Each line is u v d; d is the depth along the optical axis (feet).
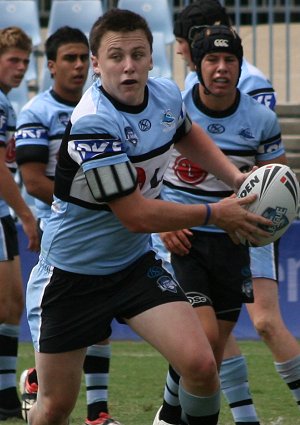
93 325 43.16
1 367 63.21
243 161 53.21
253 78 60.18
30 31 116.16
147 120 41.81
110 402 66.90
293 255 92.63
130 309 42.75
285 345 53.67
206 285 51.52
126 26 40.57
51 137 61.72
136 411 64.13
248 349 88.17
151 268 43.47
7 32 66.49
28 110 61.98
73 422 60.59
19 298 63.77
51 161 61.93
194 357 40.47
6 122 62.85
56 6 113.70
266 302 54.29
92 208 41.75
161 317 41.73
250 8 125.29
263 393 69.82
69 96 62.39
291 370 53.72
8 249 62.03
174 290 42.86
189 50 57.72
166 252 53.47
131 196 39.91
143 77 41.01
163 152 42.47
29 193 61.26
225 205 40.78
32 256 93.66
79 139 40.29
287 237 92.53
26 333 93.97
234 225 40.96
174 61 119.14
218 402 42.65
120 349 89.92
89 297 43.21
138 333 42.75
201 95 53.01
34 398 60.64
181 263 51.80
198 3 57.72
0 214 61.93
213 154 46.26
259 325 54.03
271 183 42.39
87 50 62.59
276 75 121.90
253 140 52.90
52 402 43.37
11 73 66.80
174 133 43.45
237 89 53.47
